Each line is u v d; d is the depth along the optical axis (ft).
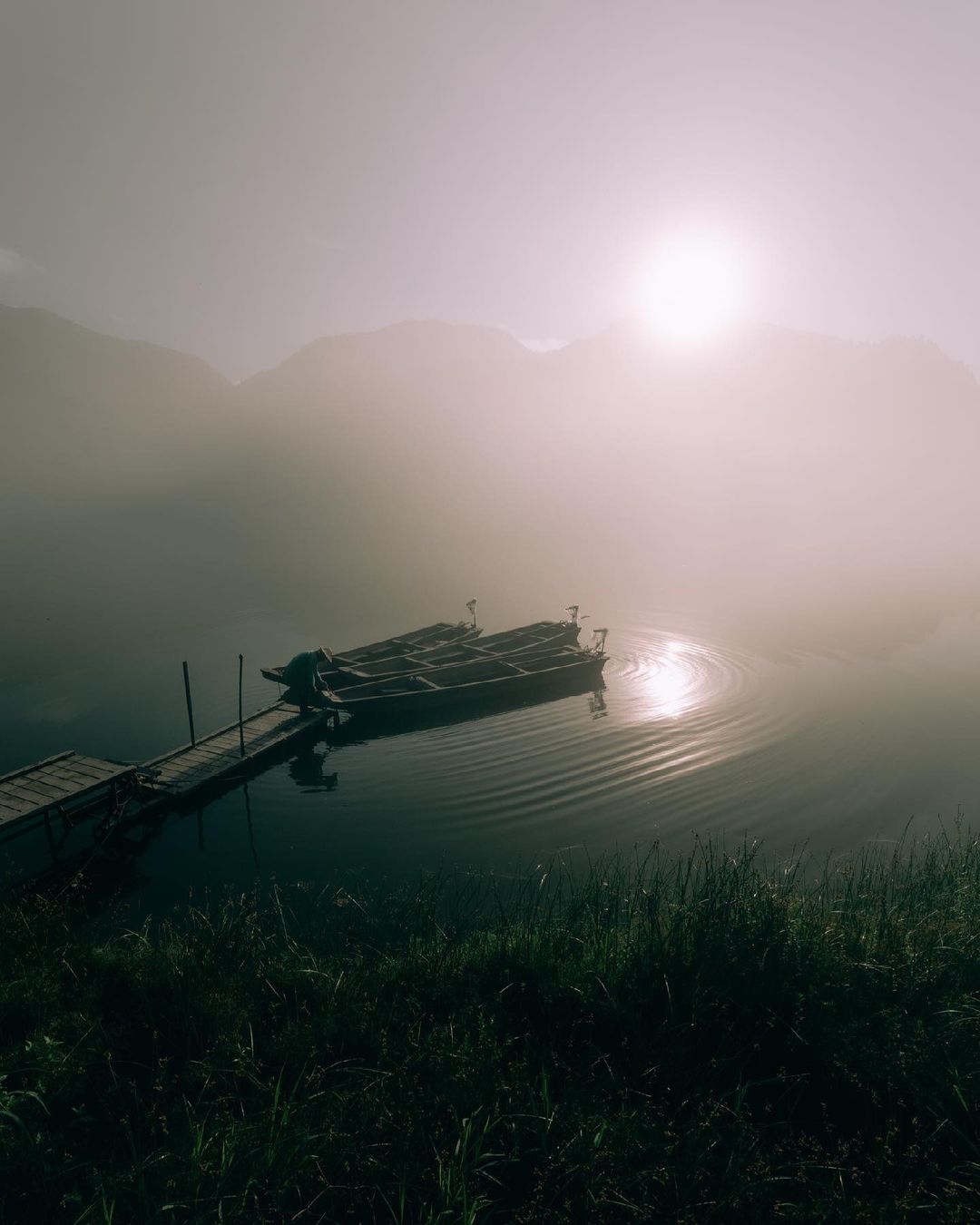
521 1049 15.16
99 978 17.66
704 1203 11.12
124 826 36.09
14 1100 12.14
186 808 39.65
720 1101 13.43
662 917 20.62
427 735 50.55
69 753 38.68
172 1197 11.08
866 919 20.98
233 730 48.57
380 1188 11.44
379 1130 12.54
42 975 17.43
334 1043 15.40
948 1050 14.26
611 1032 15.55
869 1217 10.93
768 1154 12.28
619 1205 11.14
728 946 17.30
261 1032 16.17
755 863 33.45
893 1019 14.92
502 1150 12.30
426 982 17.67
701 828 37.35
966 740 49.08
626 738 49.80
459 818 38.32
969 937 19.34
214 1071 14.25
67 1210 10.96
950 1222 10.94
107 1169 11.86
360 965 18.89
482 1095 13.23
